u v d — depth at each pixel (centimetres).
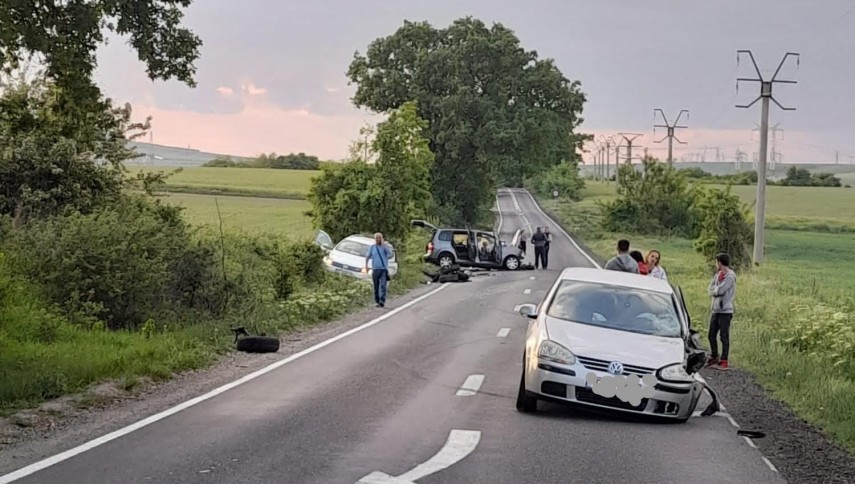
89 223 1828
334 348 1689
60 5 1499
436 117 7331
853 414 1122
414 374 1389
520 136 7019
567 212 10288
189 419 1008
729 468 866
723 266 1608
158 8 1658
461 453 878
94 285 1748
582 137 7856
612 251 5847
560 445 934
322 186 4866
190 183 10100
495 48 7162
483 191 7725
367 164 4881
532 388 1084
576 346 1088
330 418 1030
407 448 891
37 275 1720
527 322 2236
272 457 835
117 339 1557
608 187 17600
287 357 1555
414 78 7350
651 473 832
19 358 1257
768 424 1112
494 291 3262
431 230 5775
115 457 822
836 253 6247
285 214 6662
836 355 1608
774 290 3055
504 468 826
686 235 8088
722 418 1143
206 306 2050
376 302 2670
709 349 1773
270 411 1064
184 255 2034
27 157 2342
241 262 2780
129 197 2569
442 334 1959
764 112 4412
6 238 1844
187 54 1686
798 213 10375
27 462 799
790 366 1520
